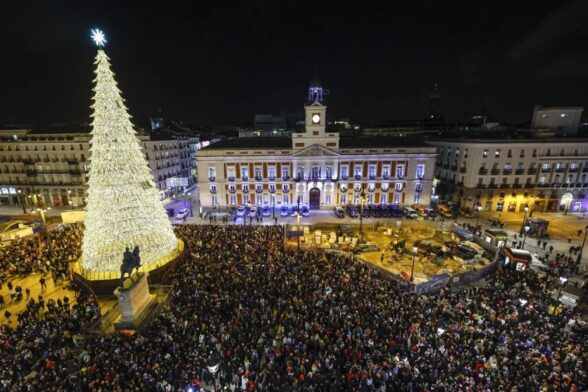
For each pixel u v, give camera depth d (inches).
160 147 2871.6
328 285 1083.3
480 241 1652.3
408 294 1068.5
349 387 666.2
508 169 2346.2
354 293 1018.1
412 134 3848.4
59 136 2549.2
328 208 2449.6
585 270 1374.3
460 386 658.2
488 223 2119.8
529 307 975.0
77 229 1737.2
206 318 884.6
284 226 1791.3
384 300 991.6
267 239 1533.0
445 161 2696.9
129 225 1224.2
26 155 2576.3
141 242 1258.0
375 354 751.1
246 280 1088.8
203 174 2425.0
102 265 1185.4
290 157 2373.3
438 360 743.1
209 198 2466.8
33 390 637.3
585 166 2333.9
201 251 1375.5
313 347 791.7
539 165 2333.9
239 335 819.4
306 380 686.5
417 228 1942.7
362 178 2405.3
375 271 1299.2
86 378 656.4
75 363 740.7
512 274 1253.1
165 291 1120.8
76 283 1178.6
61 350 791.1
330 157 2367.1
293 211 2336.4
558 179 2352.4
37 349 773.3
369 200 2442.2
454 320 922.7
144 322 929.5
